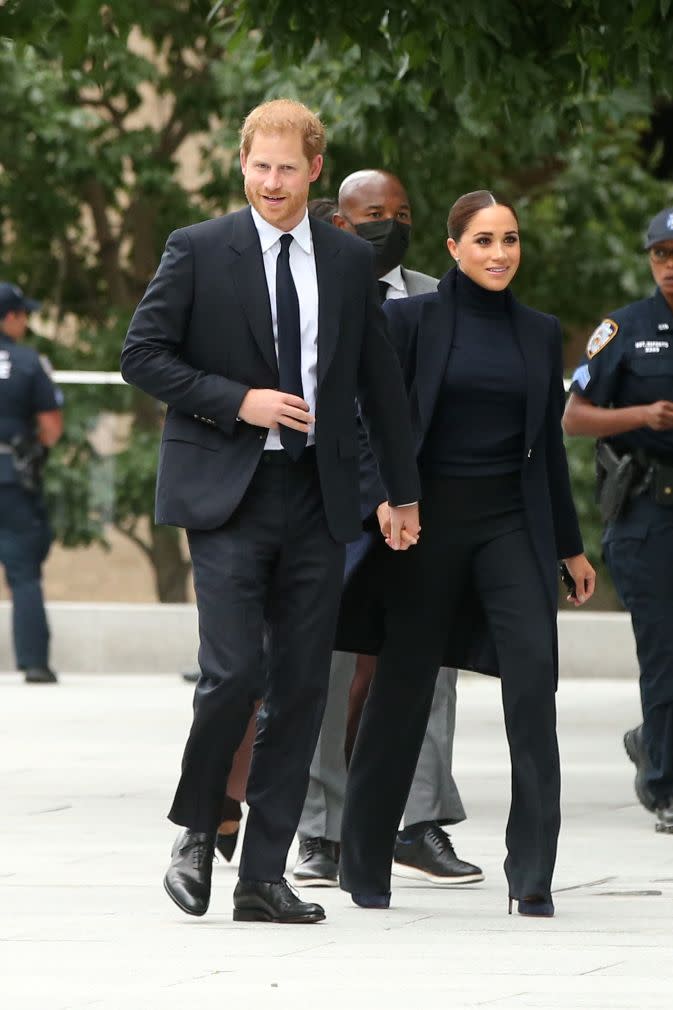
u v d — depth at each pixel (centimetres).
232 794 1909
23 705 3531
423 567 1662
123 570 4103
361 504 1680
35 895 1784
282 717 1622
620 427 2227
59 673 4128
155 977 1415
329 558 1602
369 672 1894
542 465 1667
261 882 1639
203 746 1587
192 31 4994
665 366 2252
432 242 5075
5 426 3922
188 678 3938
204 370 1600
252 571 1583
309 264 1606
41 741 3030
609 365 2267
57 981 1399
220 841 1934
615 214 5441
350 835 1728
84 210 5575
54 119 5000
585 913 1706
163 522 1593
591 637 4025
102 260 5566
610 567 2298
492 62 2638
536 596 1652
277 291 1592
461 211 1664
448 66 2572
